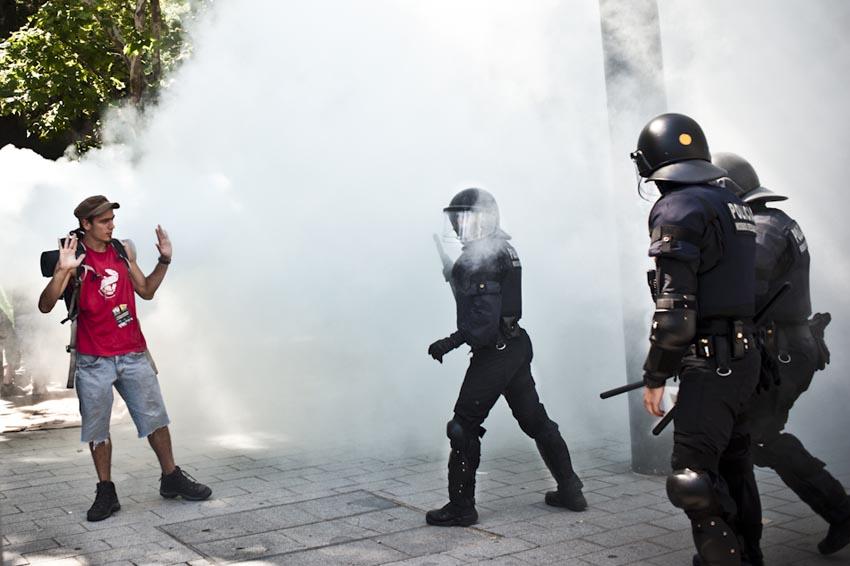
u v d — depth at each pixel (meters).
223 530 4.46
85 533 4.48
